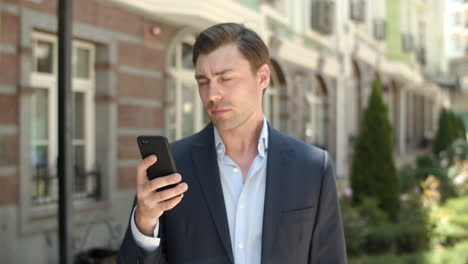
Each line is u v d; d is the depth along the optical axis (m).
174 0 5.54
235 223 1.36
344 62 12.48
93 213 5.06
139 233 1.22
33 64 4.62
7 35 4.08
